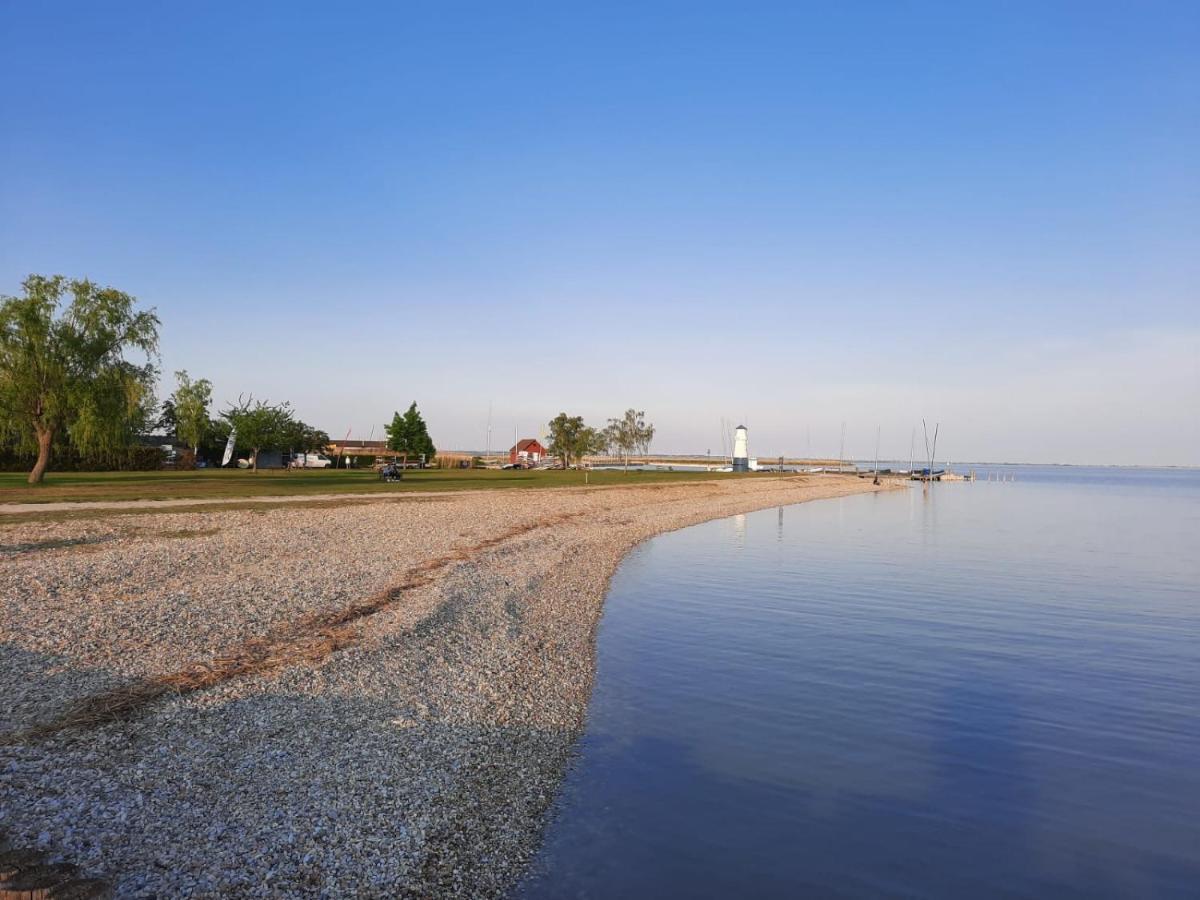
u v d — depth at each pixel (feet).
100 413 145.69
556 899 23.17
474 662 47.67
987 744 38.19
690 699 44.19
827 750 36.86
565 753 35.12
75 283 146.92
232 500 122.01
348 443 465.88
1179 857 27.35
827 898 24.04
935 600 77.71
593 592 77.05
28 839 22.90
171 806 25.75
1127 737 39.50
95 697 34.58
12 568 59.36
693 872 25.22
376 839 25.23
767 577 90.99
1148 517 204.44
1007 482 534.37
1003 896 24.58
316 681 39.37
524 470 356.38
